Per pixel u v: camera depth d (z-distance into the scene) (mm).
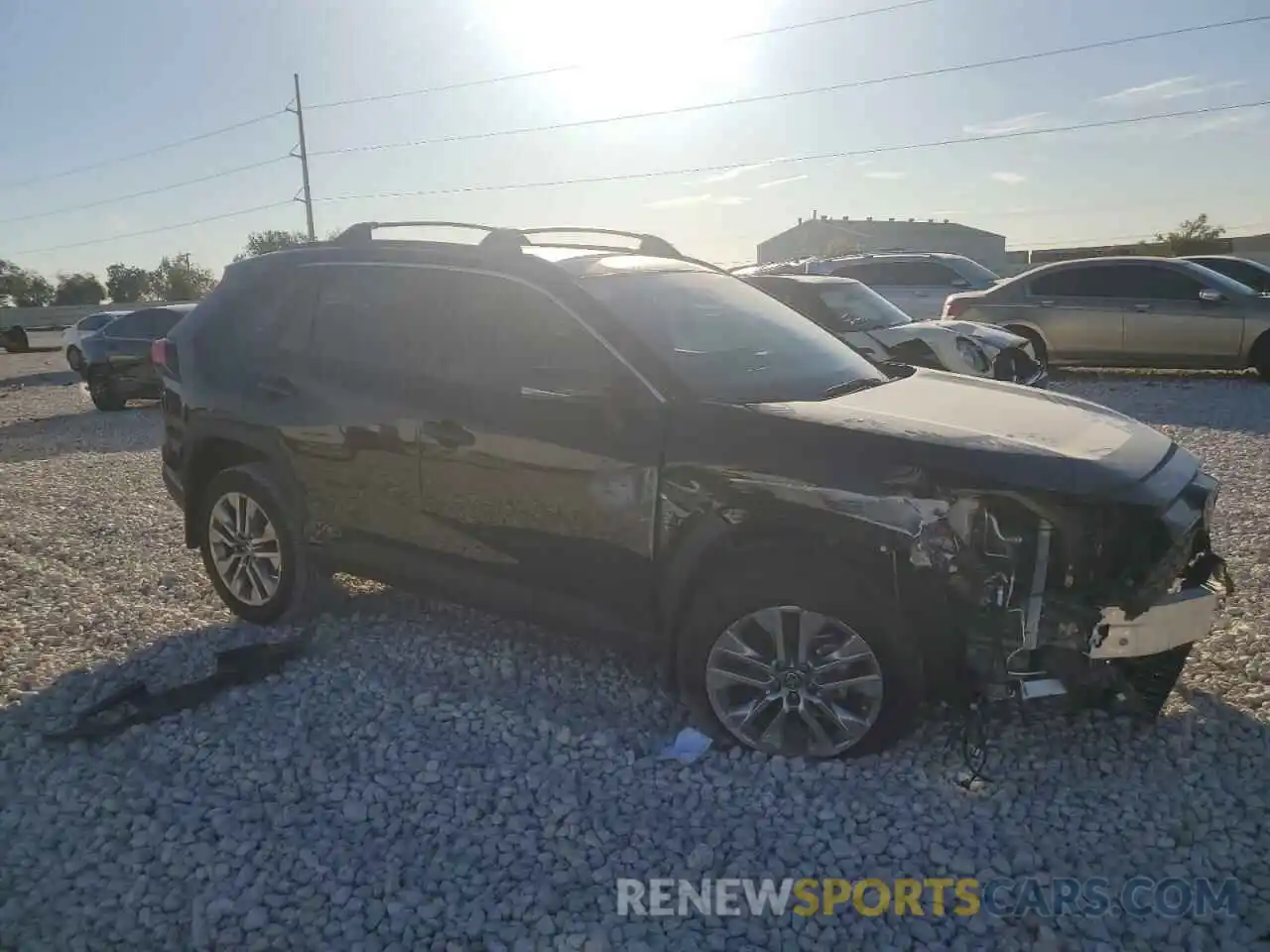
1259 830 3301
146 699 4398
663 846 3307
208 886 3174
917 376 4883
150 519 7941
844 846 3258
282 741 4047
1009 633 3434
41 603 5895
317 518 4961
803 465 3607
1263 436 9570
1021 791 3566
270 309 5230
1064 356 14602
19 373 28328
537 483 4180
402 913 3008
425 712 4273
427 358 4602
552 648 4910
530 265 4441
